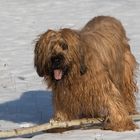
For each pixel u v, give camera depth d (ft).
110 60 40.96
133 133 39.40
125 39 45.14
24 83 63.52
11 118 47.65
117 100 40.57
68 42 37.35
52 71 38.37
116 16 104.99
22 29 99.45
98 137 38.29
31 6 120.26
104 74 39.83
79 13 110.11
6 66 73.05
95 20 44.29
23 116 48.14
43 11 114.93
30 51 81.97
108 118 40.65
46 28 99.14
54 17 108.37
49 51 37.50
